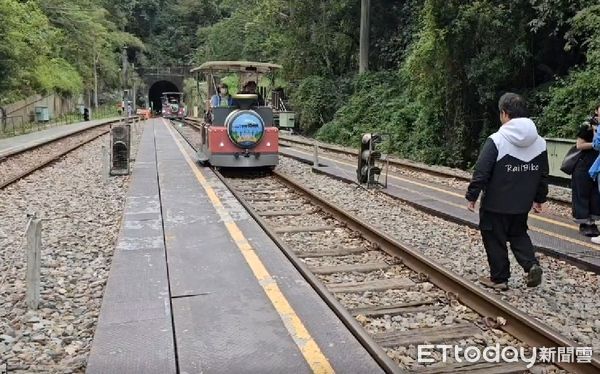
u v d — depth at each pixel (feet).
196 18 326.03
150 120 204.74
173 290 18.57
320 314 16.62
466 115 68.44
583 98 52.08
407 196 39.34
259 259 22.06
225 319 16.21
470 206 19.66
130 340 14.83
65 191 41.65
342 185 45.01
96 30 218.38
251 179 48.60
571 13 55.01
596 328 17.08
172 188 39.78
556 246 25.48
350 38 114.42
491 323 17.10
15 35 105.60
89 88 223.92
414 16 94.48
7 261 23.36
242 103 49.75
